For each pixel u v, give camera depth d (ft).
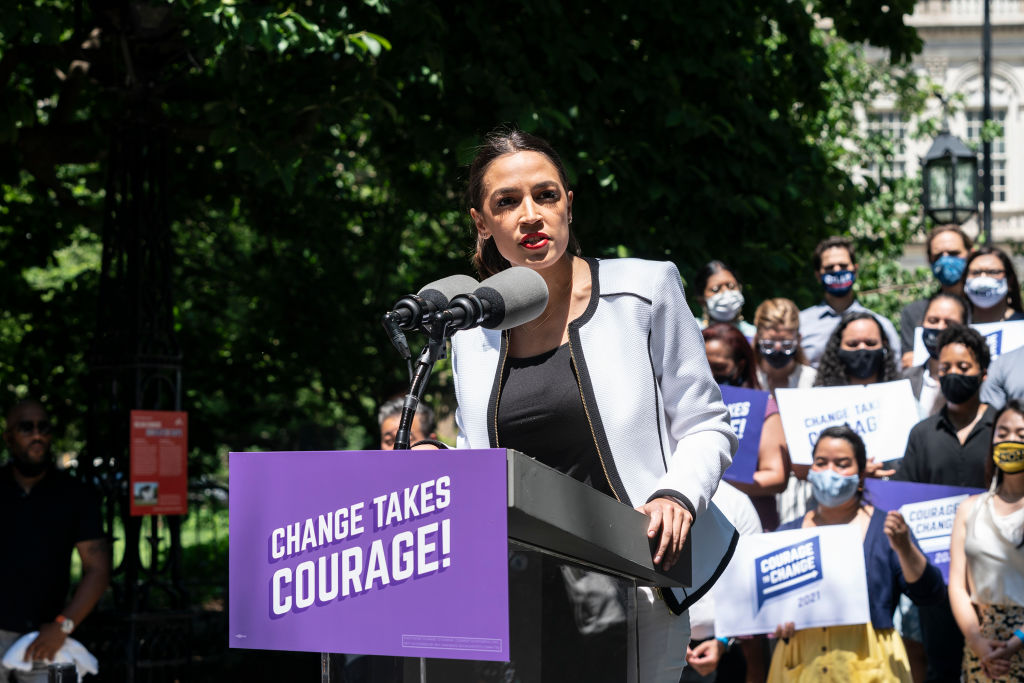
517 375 7.69
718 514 8.00
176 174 30.01
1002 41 109.60
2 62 22.40
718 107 26.05
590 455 7.55
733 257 25.58
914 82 51.03
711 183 25.36
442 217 35.55
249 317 35.58
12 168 25.27
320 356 34.71
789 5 28.60
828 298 22.20
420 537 5.42
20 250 30.96
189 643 21.27
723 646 15.64
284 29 19.58
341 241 35.06
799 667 15.38
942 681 16.85
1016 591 15.20
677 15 24.61
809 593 15.15
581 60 23.66
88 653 18.24
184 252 35.99
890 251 45.16
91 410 22.08
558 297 7.68
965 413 17.48
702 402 7.55
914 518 16.33
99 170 28.60
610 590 6.22
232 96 22.43
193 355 33.99
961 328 17.51
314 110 23.07
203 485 35.19
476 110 23.40
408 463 5.48
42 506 18.21
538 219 7.22
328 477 5.71
